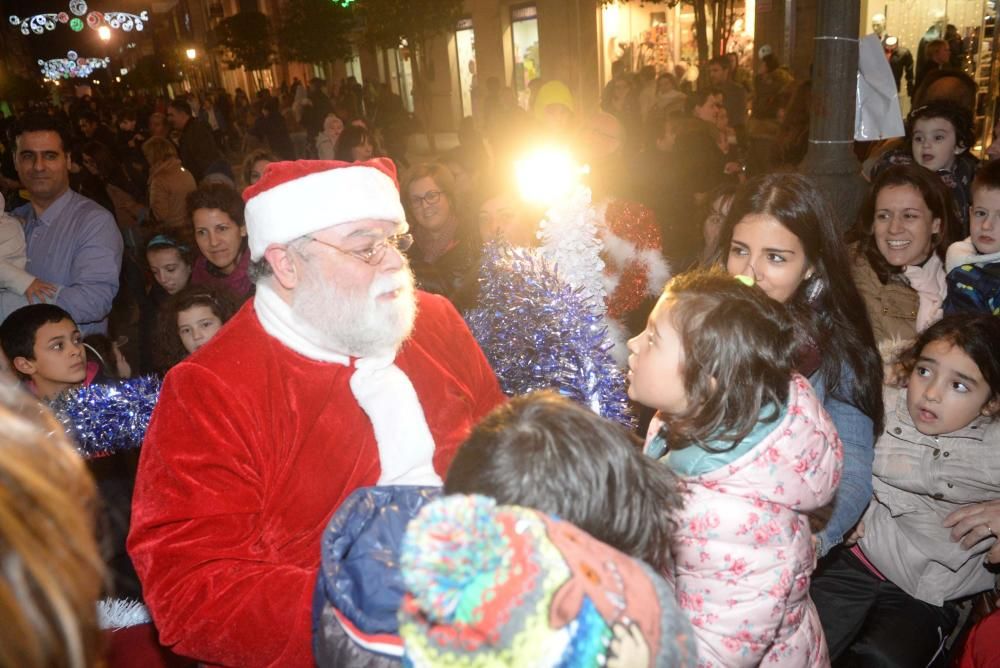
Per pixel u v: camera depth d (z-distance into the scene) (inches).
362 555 39.3
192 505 56.5
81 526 23.8
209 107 766.5
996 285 93.2
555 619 28.2
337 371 64.1
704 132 177.6
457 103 761.0
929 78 184.9
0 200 124.9
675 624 31.9
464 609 28.2
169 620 54.0
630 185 165.2
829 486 54.8
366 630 36.0
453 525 29.9
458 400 69.6
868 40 117.7
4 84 1087.6
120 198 285.7
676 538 53.9
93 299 127.9
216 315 108.4
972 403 73.0
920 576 77.5
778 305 55.7
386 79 820.0
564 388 67.5
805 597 62.2
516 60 690.8
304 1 666.8
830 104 115.3
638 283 92.7
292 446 61.7
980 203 96.6
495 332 72.7
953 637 81.7
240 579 54.1
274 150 574.2
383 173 66.8
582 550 31.4
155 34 1750.7
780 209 70.3
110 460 84.8
